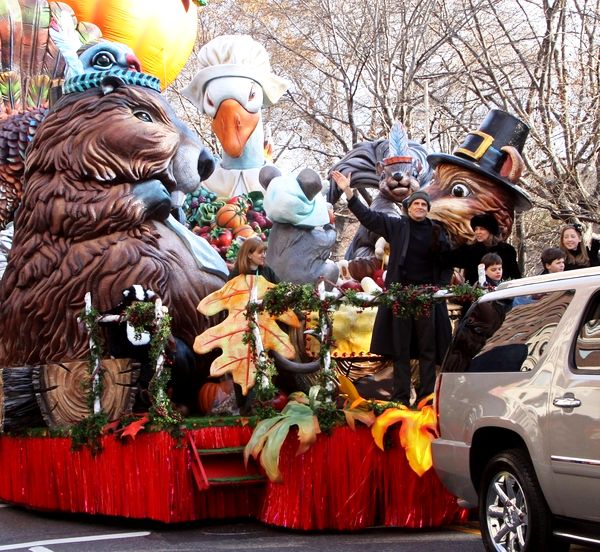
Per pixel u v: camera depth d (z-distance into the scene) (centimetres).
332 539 812
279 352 923
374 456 845
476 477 701
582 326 631
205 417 936
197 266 1048
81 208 1003
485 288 846
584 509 598
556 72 2081
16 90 1396
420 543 788
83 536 872
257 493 909
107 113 1030
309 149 2991
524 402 646
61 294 994
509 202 1305
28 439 1020
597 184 1952
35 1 1462
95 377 940
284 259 1134
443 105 2566
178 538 839
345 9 2992
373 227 934
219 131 1504
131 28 1569
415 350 927
